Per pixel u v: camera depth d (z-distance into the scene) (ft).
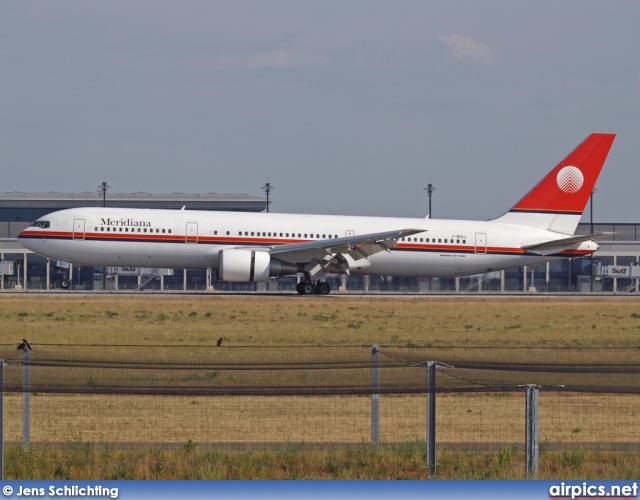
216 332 571.69
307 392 277.64
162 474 247.09
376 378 285.43
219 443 282.56
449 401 353.72
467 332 611.06
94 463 255.50
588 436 300.81
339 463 258.98
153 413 320.29
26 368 285.23
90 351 419.95
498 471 249.75
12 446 270.87
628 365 374.84
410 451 268.62
